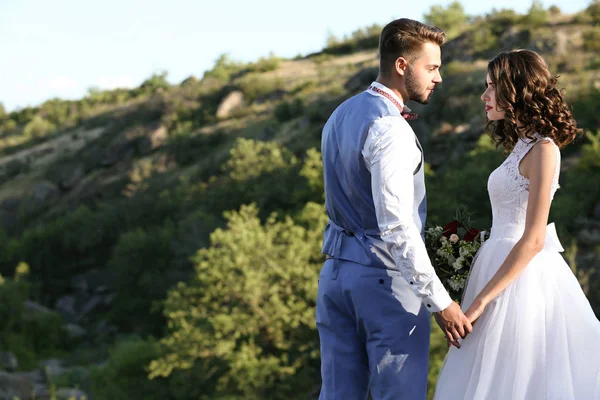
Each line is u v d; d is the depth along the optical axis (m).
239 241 22.25
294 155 45.62
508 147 3.04
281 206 40.34
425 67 2.76
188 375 21.67
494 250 2.91
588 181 27.12
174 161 54.09
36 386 29.19
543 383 2.77
